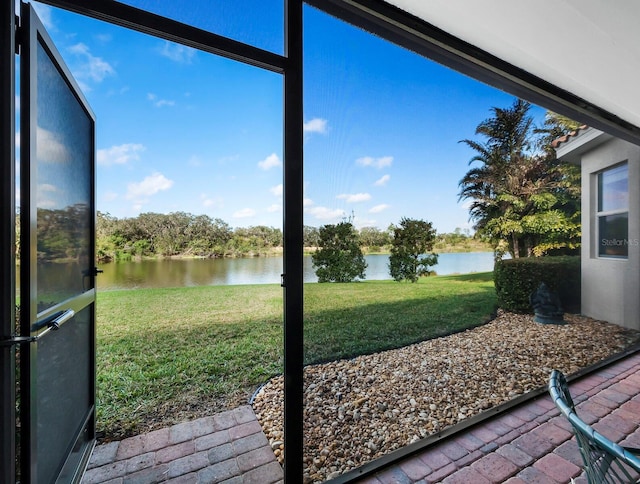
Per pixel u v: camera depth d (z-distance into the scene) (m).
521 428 1.87
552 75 2.08
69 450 1.33
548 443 1.72
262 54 1.23
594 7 1.46
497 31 1.65
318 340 1.50
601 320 3.04
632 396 2.24
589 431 0.68
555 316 2.72
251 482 1.48
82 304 1.48
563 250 2.94
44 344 1.10
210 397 2.36
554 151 2.86
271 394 2.40
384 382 1.71
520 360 2.37
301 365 1.31
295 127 1.30
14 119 0.84
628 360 2.95
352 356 1.61
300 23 1.32
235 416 2.10
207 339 2.99
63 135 1.28
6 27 0.83
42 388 1.08
